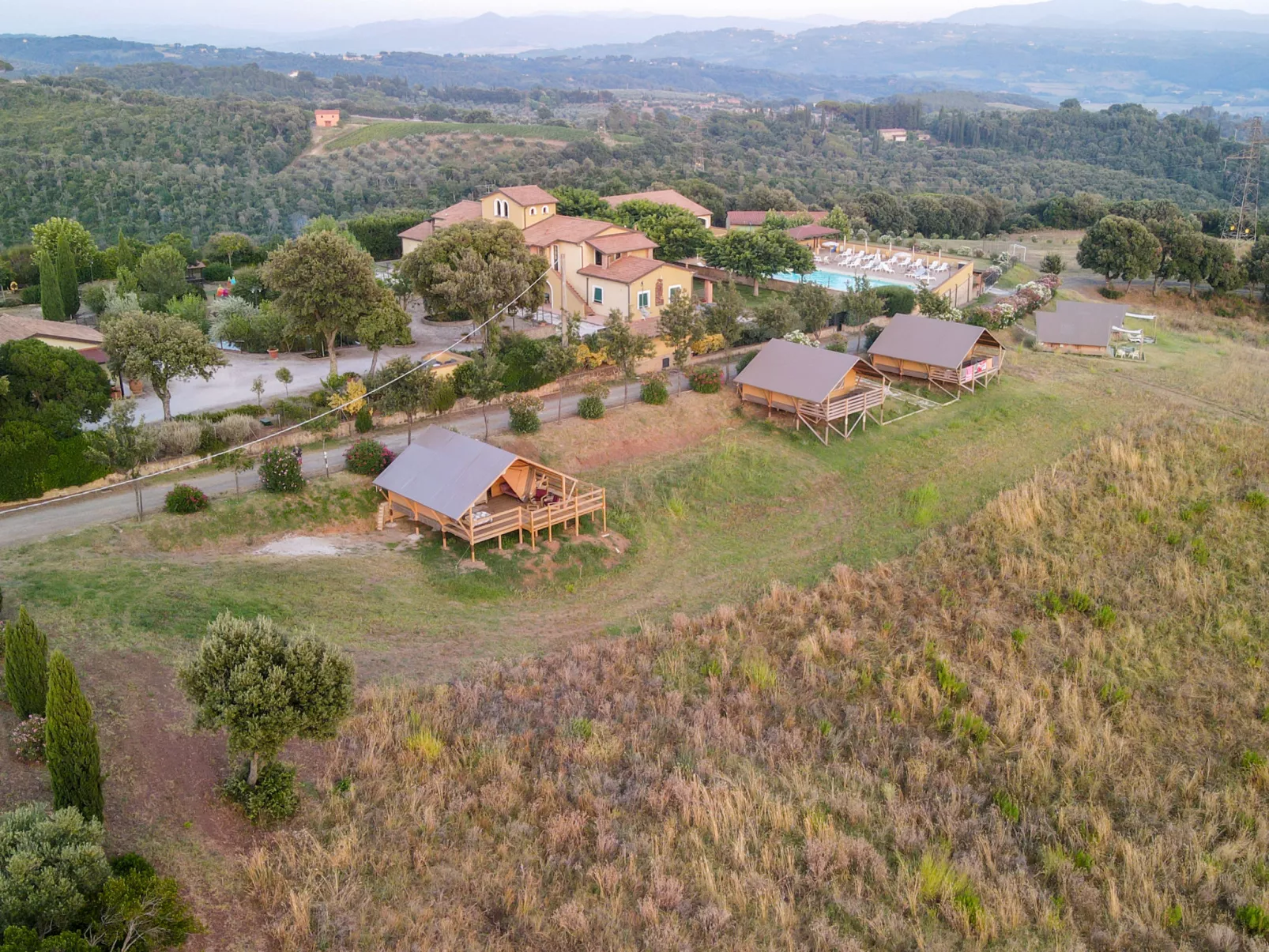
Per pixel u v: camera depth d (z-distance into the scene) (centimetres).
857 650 3800
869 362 6906
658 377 5900
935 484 5366
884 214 14138
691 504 4994
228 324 6575
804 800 2859
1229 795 3066
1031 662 3769
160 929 1964
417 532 4412
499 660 3538
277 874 2277
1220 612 4125
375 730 2930
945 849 2712
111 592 3388
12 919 1812
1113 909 2544
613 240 7638
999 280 10331
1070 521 4934
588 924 2277
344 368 6112
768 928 2361
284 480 4303
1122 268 10062
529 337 6750
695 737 3108
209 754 2666
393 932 2197
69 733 2117
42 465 4166
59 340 5753
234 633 2427
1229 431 6003
